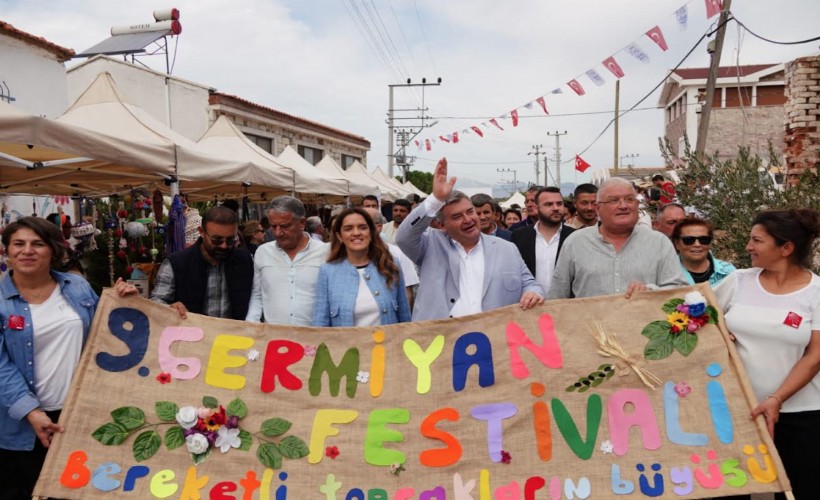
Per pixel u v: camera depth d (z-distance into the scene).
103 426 3.11
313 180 11.30
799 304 3.06
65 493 2.95
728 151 26.59
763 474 2.89
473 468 3.12
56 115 11.20
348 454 3.17
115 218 9.19
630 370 3.23
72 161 5.82
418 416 3.26
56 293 3.25
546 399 3.23
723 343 3.19
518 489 3.05
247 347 3.42
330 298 3.79
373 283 3.81
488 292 3.84
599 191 3.65
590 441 3.12
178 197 6.65
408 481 3.11
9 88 10.08
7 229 3.11
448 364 3.38
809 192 6.42
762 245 3.11
